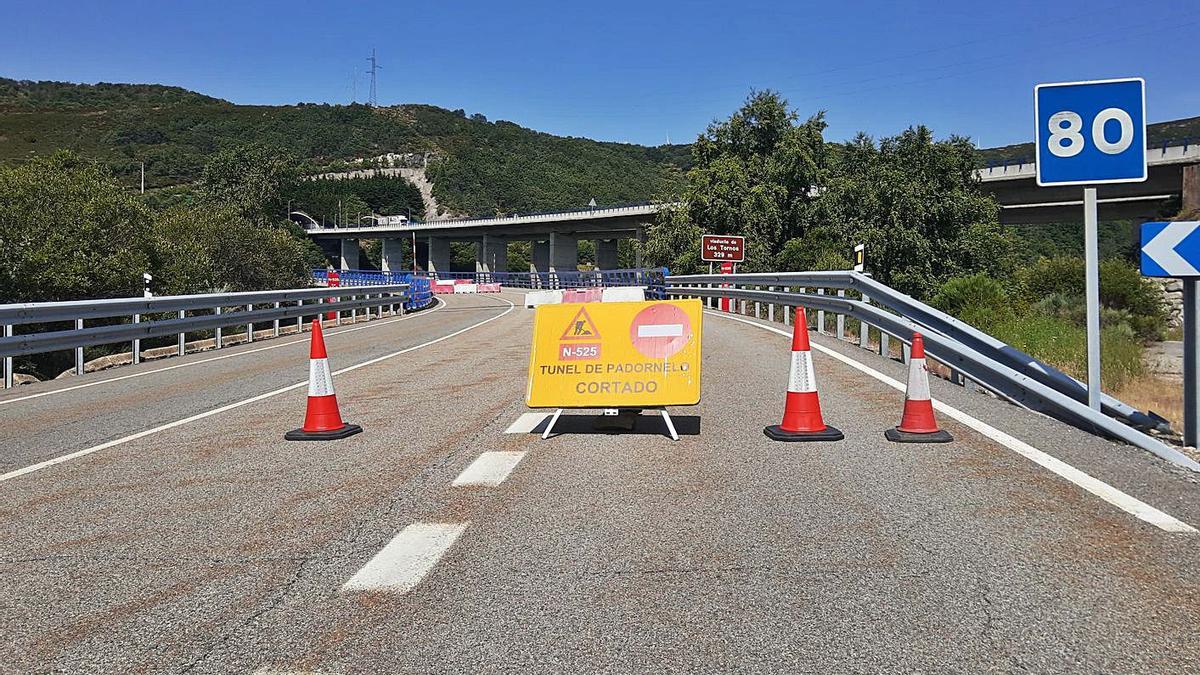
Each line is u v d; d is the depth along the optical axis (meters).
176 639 3.92
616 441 8.02
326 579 4.61
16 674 3.62
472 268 164.88
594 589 4.38
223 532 5.49
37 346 14.23
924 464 6.83
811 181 55.19
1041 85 8.00
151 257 37.00
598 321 8.64
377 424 9.19
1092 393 7.86
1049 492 5.97
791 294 20.66
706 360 14.01
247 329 21.86
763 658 3.60
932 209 45.06
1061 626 3.86
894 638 3.76
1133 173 7.82
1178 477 6.33
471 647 3.76
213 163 122.56
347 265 139.62
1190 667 3.46
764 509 5.70
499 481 6.59
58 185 35.03
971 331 10.23
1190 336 7.28
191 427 9.34
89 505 6.25
